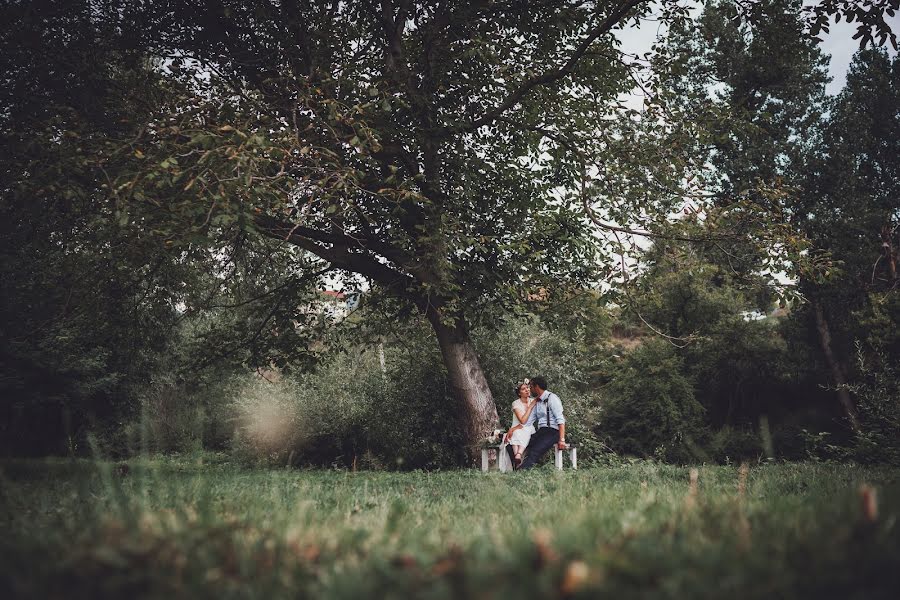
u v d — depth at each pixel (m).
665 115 12.02
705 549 1.67
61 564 1.65
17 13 9.99
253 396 20.69
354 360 20.72
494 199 12.41
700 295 25.64
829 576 1.38
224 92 9.87
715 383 26.38
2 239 11.03
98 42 11.34
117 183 8.29
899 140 26.36
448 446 16.92
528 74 11.77
